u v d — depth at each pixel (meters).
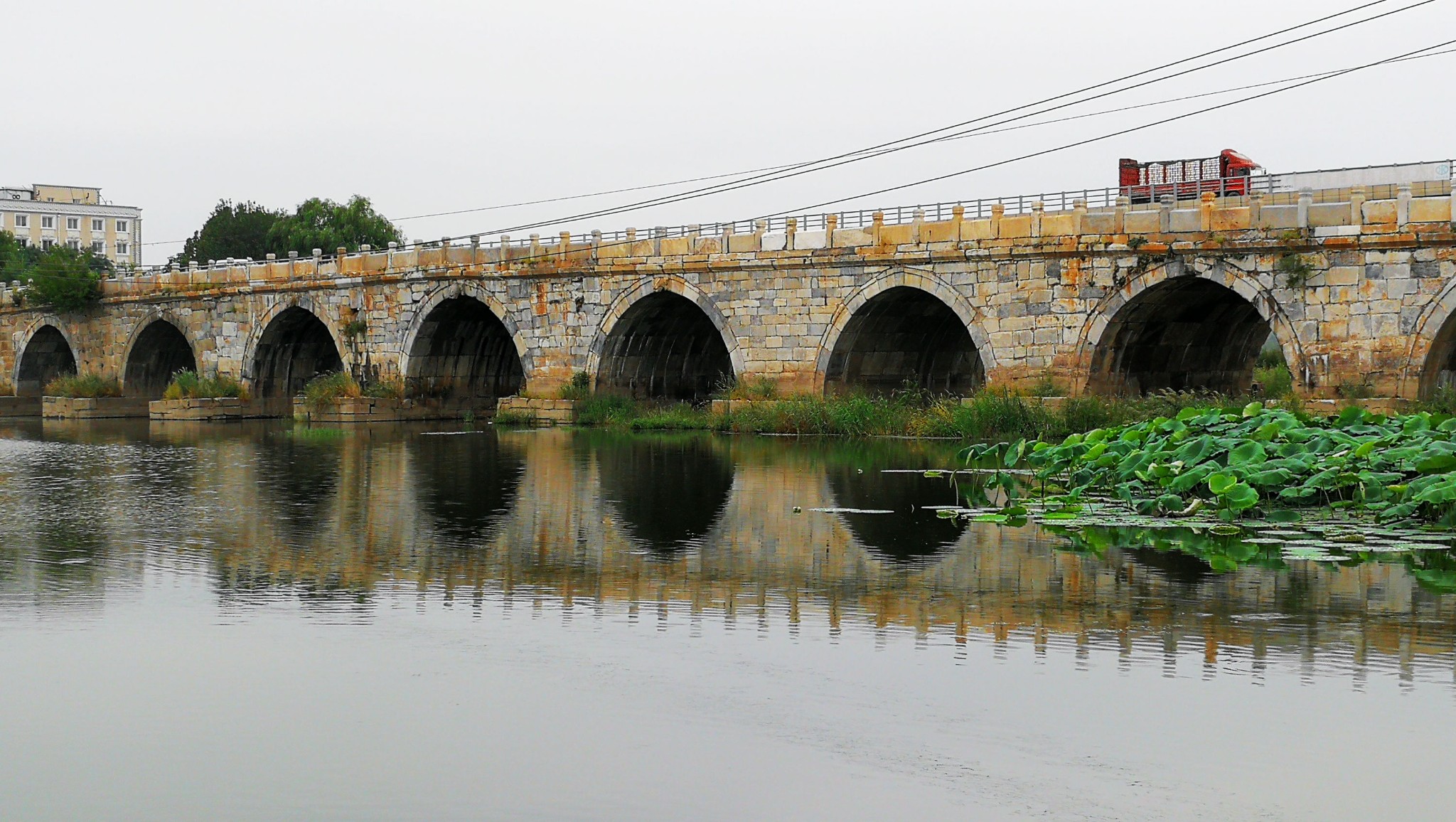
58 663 18.22
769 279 59.97
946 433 52.66
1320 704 16.17
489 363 76.50
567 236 66.38
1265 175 60.22
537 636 19.47
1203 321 56.31
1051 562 24.73
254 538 27.88
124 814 13.55
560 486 37.06
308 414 72.88
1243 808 13.41
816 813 13.43
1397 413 41.31
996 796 13.77
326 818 13.48
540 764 14.70
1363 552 25.31
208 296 81.19
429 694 16.92
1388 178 57.09
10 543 27.25
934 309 61.16
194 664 18.16
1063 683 17.09
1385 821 13.13
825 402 56.53
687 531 28.72
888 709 16.20
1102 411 48.34
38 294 91.31
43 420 81.81
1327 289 47.19
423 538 27.88
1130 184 67.00
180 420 77.31
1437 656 18.05
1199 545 26.34
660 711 16.25
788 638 19.34
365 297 74.06
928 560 25.05
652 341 67.69
